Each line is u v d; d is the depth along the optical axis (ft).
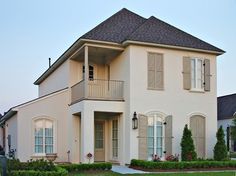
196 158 62.69
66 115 72.18
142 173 52.42
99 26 68.95
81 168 54.44
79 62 74.13
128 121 63.05
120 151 65.05
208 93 69.82
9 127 80.59
